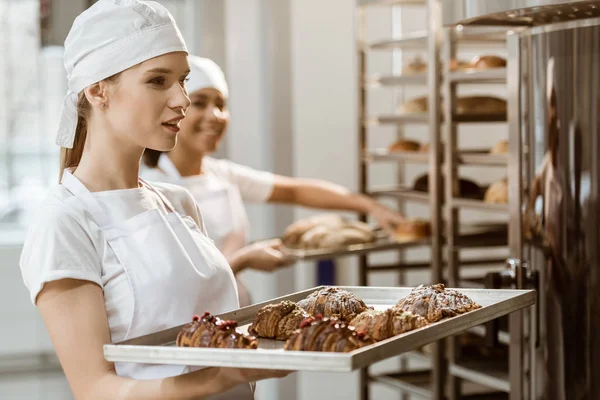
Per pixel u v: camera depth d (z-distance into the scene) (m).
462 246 2.68
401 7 3.83
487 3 1.61
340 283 3.72
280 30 3.69
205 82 2.44
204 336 1.06
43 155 4.03
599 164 1.61
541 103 1.71
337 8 3.81
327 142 3.85
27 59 3.96
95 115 1.33
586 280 1.64
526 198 1.76
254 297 3.83
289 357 0.92
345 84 3.86
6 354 3.97
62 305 1.19
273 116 3.72
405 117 3.00
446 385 2.73
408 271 3.90
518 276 1.77
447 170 2.69
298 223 3.11
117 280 1.29
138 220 1.33
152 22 1.27
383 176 3.90
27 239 1.26
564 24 1.65
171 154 2.52
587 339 1.65
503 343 2.28
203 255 1.40
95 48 1.27
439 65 2.75
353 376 3.81
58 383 3.94
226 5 3.75
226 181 2.69
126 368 1.31
